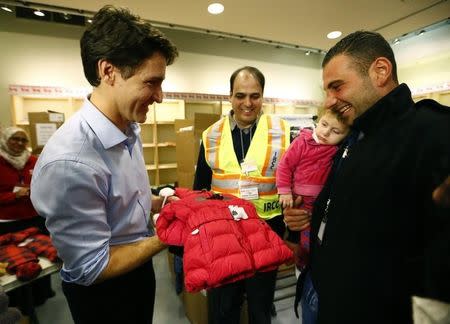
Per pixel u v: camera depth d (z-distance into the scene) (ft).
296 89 22.26
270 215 5.06
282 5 11.19
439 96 15.52
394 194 2.06
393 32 14.62
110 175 2.86
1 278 4.93
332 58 2.62
